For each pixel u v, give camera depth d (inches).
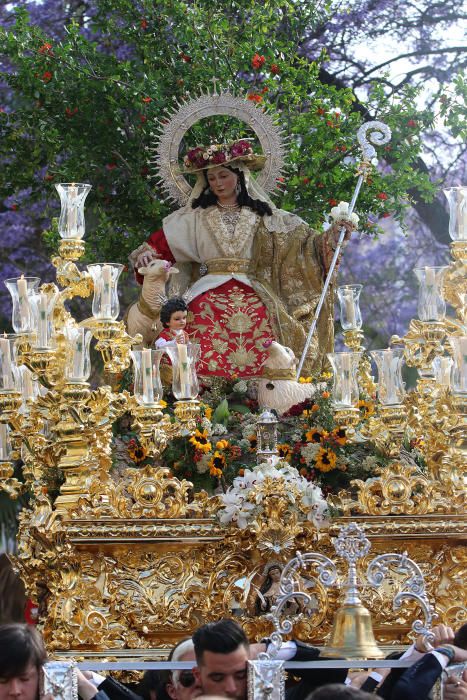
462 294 445.4
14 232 849.5
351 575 353.7
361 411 473.4
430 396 434.6
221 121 638.5
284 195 657.6
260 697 291.3
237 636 295.7
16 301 417.4
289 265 529.7
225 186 530.6
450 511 422.9
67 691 295.0
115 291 416.8
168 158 548.4
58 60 655.8
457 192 445.4
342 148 660.7
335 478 449.1
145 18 665.0
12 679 289.4
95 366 771.4
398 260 976.3
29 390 454.3
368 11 895.7
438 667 313.6
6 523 764.6
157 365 420.2
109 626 410.0
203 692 295.7
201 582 414.0
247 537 410.9
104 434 418.9
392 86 844.0
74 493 413.4
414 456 465.1
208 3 673.6
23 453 465.1
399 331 964.6
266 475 412.5
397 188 666.8
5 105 845.2
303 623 411.5
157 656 404.5
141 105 641.0
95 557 412.8
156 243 538.9
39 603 429.7
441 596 424.2
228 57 659.4
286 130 655.1
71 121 658.8
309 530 412.8
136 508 408.8
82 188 428.1
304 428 461.1
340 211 519.5
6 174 688.4
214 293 520.4
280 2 680.4
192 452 446.9
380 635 421.4
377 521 417.1
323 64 887.1
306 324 524.7
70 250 423.8
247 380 498.3
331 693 259.1
